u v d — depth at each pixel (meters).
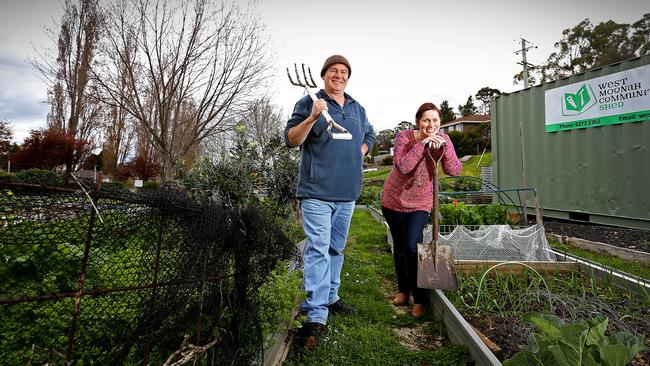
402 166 2.88
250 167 5.29
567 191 6.55
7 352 1.30
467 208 5.67
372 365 2.11
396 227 3.18
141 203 1.21
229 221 1.53
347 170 2.51
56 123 21.53
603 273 3.09
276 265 2.06
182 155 9.46
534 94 7.15
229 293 1.63
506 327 2.34
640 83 5.50
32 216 1.01
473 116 59.09
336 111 2.59
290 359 2.17
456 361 2.08
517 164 7.58
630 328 2.24
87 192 1.06
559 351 1.43
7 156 25.53
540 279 3.12
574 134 6.44
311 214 2.47
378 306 3.04
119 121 22.34
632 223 5.64
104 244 1.18
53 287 1.28
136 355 1.35
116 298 1.26
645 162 5.48
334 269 2.84
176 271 1.31
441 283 2.73
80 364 1.28
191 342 1.45
